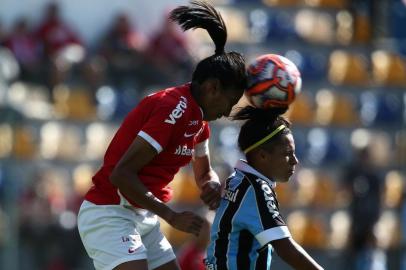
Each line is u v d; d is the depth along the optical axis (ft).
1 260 135.54
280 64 54.13
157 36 168.86
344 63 177.06
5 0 171.83
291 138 53.78
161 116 52.80
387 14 183.21
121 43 168.25
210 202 55.36
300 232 152.87
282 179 53.67
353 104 171.53
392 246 153.99
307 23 183.32
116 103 166.09
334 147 164.25
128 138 54.49
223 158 152.87
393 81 177.78
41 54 165.89
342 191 153.79
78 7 176.24
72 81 168.55
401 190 160.15
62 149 159.22
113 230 55.36
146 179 54.34
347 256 148.56
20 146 154.61
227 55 54.39
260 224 51.24
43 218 136.67
